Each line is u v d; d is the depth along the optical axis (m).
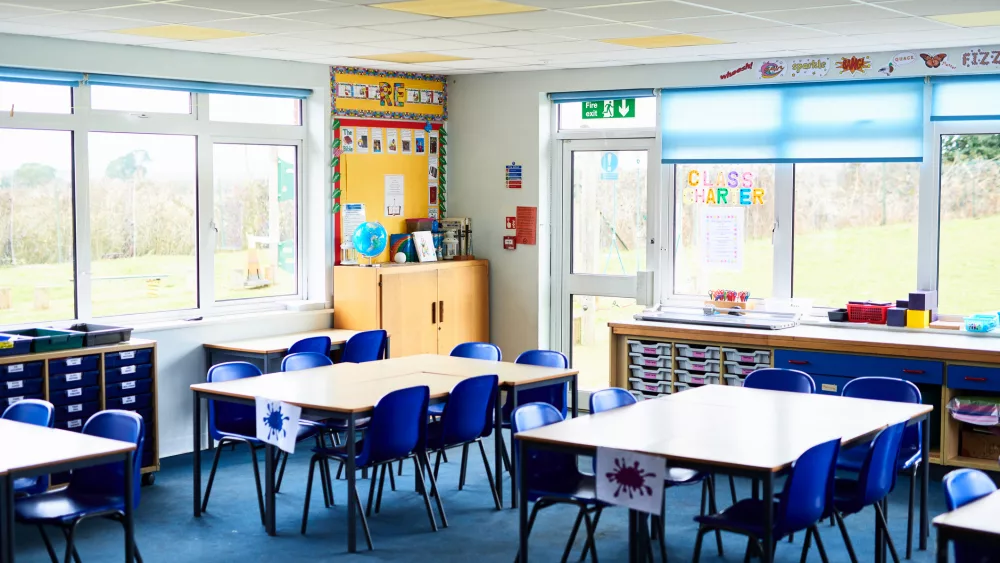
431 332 9.05
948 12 5.90
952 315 7.71
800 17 6.13
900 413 5.43
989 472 6.98
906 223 7.83
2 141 7.01
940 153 7.65
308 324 8.62
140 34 6.87
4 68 6.80
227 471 7.32
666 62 8.49
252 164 8.47
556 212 9.40
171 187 7.96
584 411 9.38
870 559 5.50
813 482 4.46
